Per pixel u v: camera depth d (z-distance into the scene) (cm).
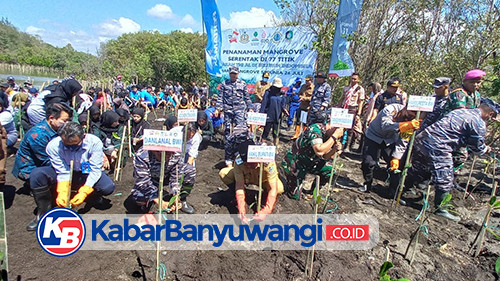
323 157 385
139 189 333
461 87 429
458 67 904
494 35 789
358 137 824
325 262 287
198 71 2814
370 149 443
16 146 626
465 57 891
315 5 1003
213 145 725
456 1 1046
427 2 986
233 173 393
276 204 392
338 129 350
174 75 2767
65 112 326
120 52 4250
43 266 264
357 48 993
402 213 404
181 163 350
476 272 292
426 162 409
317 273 273
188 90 2823
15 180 442
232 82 601
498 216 414
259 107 757
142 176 328
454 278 282
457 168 464
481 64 842
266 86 812
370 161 443
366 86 1062
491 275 290
